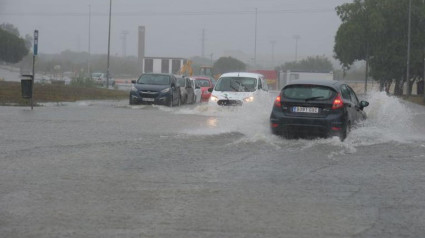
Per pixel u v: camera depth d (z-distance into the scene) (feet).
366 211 29.78
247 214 28.91
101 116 83.56
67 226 26.53
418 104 166.61
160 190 34.12
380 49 254.06
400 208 30.50
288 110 57.21
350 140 57.47
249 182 36.73
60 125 68.95
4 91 127.85
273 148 51.65
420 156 48.21
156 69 285.02
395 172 40.88
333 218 28.37
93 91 166.61
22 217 27.91
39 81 238.27
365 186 36.04
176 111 96.02
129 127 68.13
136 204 30.71
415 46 250.37
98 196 32.37
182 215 28.58
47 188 34.12
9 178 36.70
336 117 55.88
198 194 33.14
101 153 47.42
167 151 49.08
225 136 59.41
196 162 43.86
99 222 27.22
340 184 36.60
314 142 55.47
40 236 25.03
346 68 277.03
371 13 249.96
